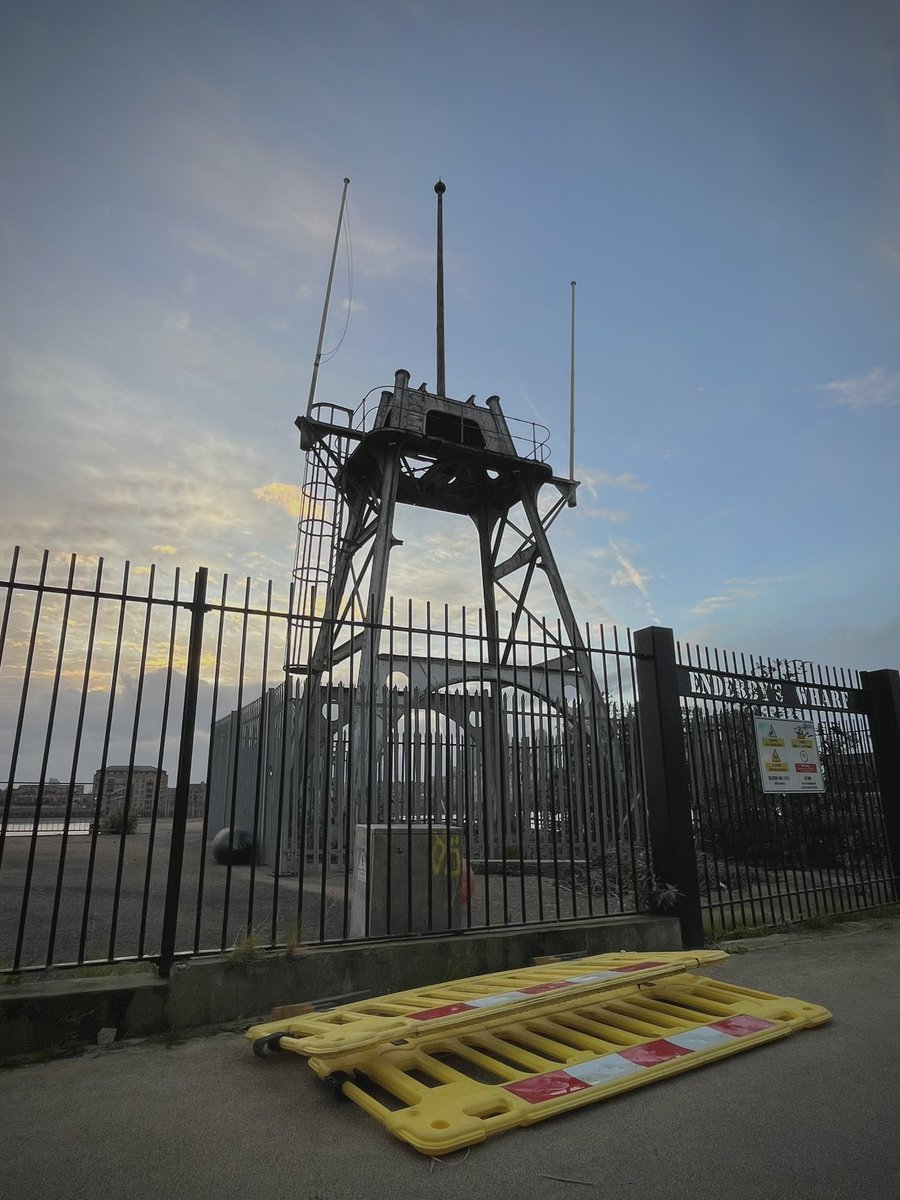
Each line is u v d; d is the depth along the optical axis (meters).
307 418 15.30
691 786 7.98
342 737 13.00
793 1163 2.91
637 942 6.61
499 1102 3.33
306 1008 4.73
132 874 11.64
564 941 6.21
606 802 10.66
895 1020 4.82
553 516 17.88
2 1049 4.18
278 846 5.41
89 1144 3.13
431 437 15.62
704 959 4.91
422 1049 4.03
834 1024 4.73
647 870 7.33
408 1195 2.72
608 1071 3.67
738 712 8.68
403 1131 3.06
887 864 10.05
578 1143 3.09
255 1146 3.11
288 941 5.19
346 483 17.16
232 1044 4.41
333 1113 3.45
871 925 8.42
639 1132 3.19
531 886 10.13
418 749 12.56
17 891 9.59
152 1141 3.16
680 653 8.02
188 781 5.14
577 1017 4.58
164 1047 4.36
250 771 15.25
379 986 5.31
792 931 8.04
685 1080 3.77
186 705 5.28
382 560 14.62
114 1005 4.50
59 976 5.21
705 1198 2.66
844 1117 3.32
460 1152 3.03
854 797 9.67
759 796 9.12
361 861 6.62
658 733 7.44
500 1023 4.29
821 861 9.83
